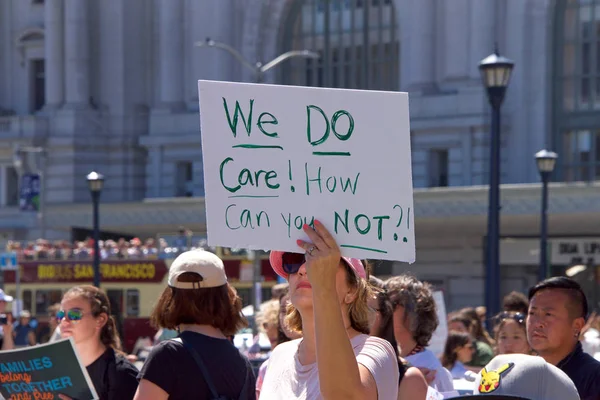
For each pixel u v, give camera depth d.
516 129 103.44
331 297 10.73
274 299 25.80
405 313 17.00
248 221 11.31
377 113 11.36
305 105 11.37
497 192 42.66
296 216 11.29
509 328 20.78
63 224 113.06
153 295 73.75
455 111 105.25
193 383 13.71
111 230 111.00
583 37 102.50
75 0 123.75
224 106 11.38
